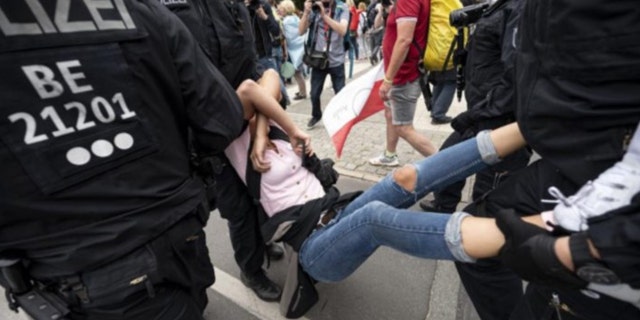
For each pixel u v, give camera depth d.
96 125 0.84
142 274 0.94
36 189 0.78
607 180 0.69
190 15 1.45
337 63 4.79
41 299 0.93
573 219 0.73
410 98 3.00
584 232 0.69
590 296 0.82
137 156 0.92
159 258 0.98
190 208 1.07
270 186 1.63
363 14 11.21
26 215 0.79
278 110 1.62
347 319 1.97
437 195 2.45
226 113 1.17
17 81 0.72
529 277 0.80
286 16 6.31
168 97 1.00
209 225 2.99
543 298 0.99
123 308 0.95
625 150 0.69
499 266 1.39
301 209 1.56
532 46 0.85
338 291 2.15
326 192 1.74
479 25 1.80
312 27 4.69
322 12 4.50
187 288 1.12
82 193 0.84
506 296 1.45
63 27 0.78
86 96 0.82
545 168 1.02
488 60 1.76
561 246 0.71
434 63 2.87
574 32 0.70
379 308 2.03
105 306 0.93
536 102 0.83
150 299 1.00
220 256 2.61
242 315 2.08
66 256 0.85
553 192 0.83
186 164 1.10
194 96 1.06
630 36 0.63
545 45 0.79
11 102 0.72
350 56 8.25
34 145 0.76
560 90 0.76
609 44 0.66
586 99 0.71
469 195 3.00
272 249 2.48
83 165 0.83
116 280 0.91
